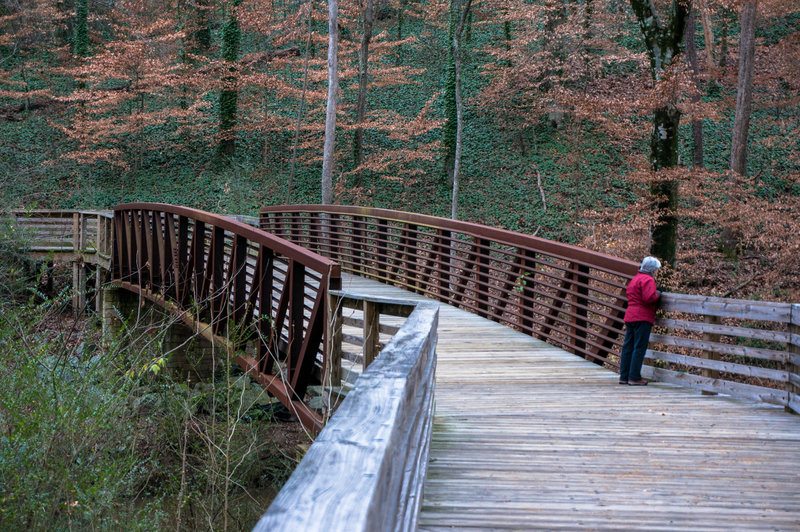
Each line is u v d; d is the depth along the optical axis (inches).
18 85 1235.9
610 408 225.8
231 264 332.5
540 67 978.1
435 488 150.4
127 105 1170.0
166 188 1047.6
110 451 195.5
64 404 175.8
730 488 154.3
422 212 934.4
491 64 1075.3
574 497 146.6
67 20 1441.9
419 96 1236.5
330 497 38.1
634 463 170.9
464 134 1124.5
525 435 193.8
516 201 928.3
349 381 229.5
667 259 519.8
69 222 718.5
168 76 1031.0
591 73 1003.9
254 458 282.4
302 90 1026.1
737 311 243.0
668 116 497.4
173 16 1298.0
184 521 230.2
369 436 52.4
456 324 374.9
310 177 1071.0
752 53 800.9
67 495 158.7
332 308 231.0
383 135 1138.0
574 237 812.0
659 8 845.8
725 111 1130.0
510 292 374.9
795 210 657.6
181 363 427.5
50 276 657.6
